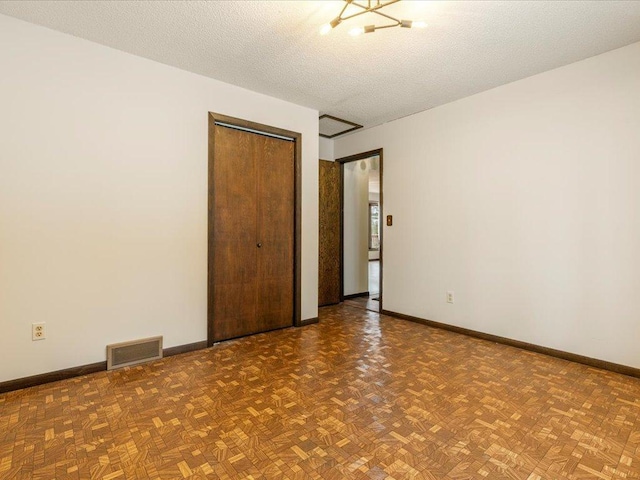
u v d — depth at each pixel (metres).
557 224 2.87
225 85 3.19
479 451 1.63
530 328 3.04
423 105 3.75
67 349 2.45
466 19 2.20
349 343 3.22
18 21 2.26
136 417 1.92
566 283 2.82
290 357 2.85
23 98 2.28
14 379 2.25
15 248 2.26
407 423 1.86
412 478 1.45
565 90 2.81
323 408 2.02
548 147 2.92
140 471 1.49
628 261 2.51
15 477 1.44
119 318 2.66
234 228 3.33
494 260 3.29
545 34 2.37
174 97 2.91
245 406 2.04
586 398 2.15
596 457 1.58
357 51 2.61
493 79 3.09
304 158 3.84
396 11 2.12
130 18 2.23
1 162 2.21
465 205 3.51
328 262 4.89
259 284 3.52
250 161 3.43
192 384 2.34
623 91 2.53
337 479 1.44
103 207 2.58
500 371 2.57
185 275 2.99
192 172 3.02
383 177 4.37
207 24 2.29
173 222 2.92
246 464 1.54
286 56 2.70
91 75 2.52
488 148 3.32
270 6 2.09
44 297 2.36
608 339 2.61
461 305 3.55
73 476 1.45
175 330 2.94
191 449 1.64
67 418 1.90
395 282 4.22
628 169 2.51
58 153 2.40
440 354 2.93
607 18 2.18
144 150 2.76
